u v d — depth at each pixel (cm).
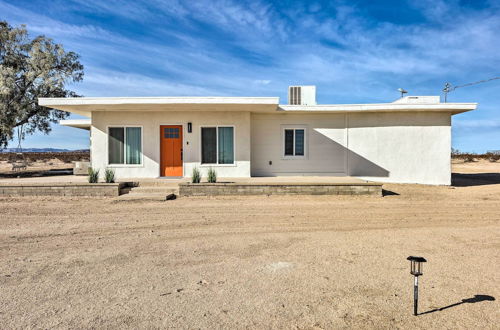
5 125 1869
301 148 1541
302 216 852
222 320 346
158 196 1074
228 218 829
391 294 408
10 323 339
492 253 563
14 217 841
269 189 1135
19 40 1991
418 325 338
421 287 427
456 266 501
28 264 512
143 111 1423
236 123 1431
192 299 394
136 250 582
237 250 580
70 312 362
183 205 991
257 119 1536
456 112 1477
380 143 1491
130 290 418
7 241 636
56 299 394
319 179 1329
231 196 1123
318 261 524
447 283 439
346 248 591
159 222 789
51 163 3341
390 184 1439
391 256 548
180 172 1435
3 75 1809
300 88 1661
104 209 938
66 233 694
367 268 493
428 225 766
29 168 2711
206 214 873
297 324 339
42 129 2150
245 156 1434
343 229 727
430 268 492
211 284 437
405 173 1479
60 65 2105
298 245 610
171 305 379
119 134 1427
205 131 1438
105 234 688
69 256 550
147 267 499
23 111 1923
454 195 1201
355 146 1515
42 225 761
